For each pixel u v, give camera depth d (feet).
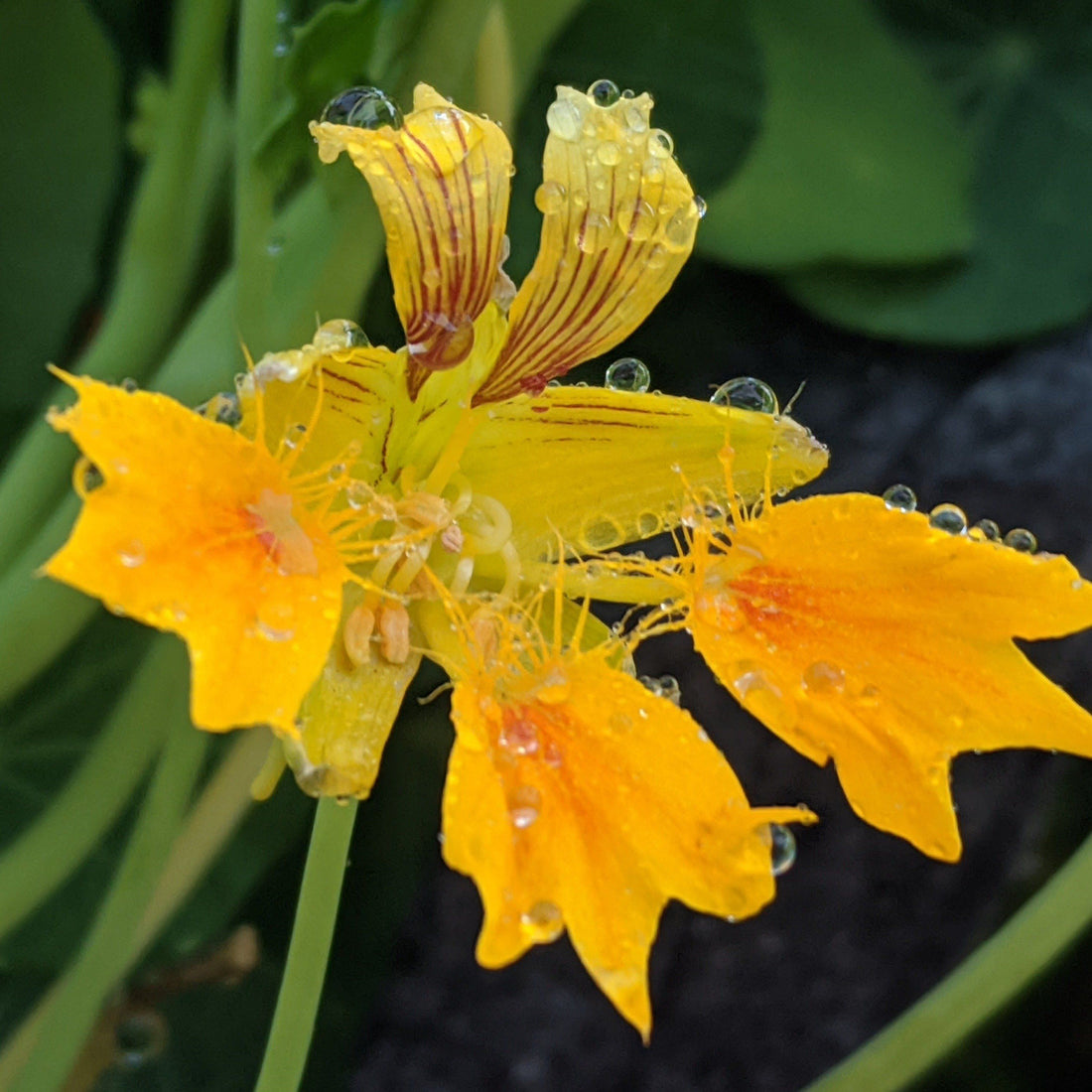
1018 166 0.60
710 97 0.57
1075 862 0.40
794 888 0.56
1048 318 0.58
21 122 0.54
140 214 0.44
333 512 0.35
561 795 0.30
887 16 0.63
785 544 0.35
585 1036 0.55
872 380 0.59
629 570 0.36
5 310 0.54
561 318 0.34
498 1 0.41
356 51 0.38
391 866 0.57
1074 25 0.61
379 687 0.33
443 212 0.31
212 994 0.56
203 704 0.26
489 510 0.36
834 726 0.33
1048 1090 0.64
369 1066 0.56
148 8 0.55
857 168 0.58
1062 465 0.56
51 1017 0.42
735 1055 0.55
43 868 0.45
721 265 0.59
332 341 0.32
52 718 0.56
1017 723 0.32
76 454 0.46
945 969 0.55
